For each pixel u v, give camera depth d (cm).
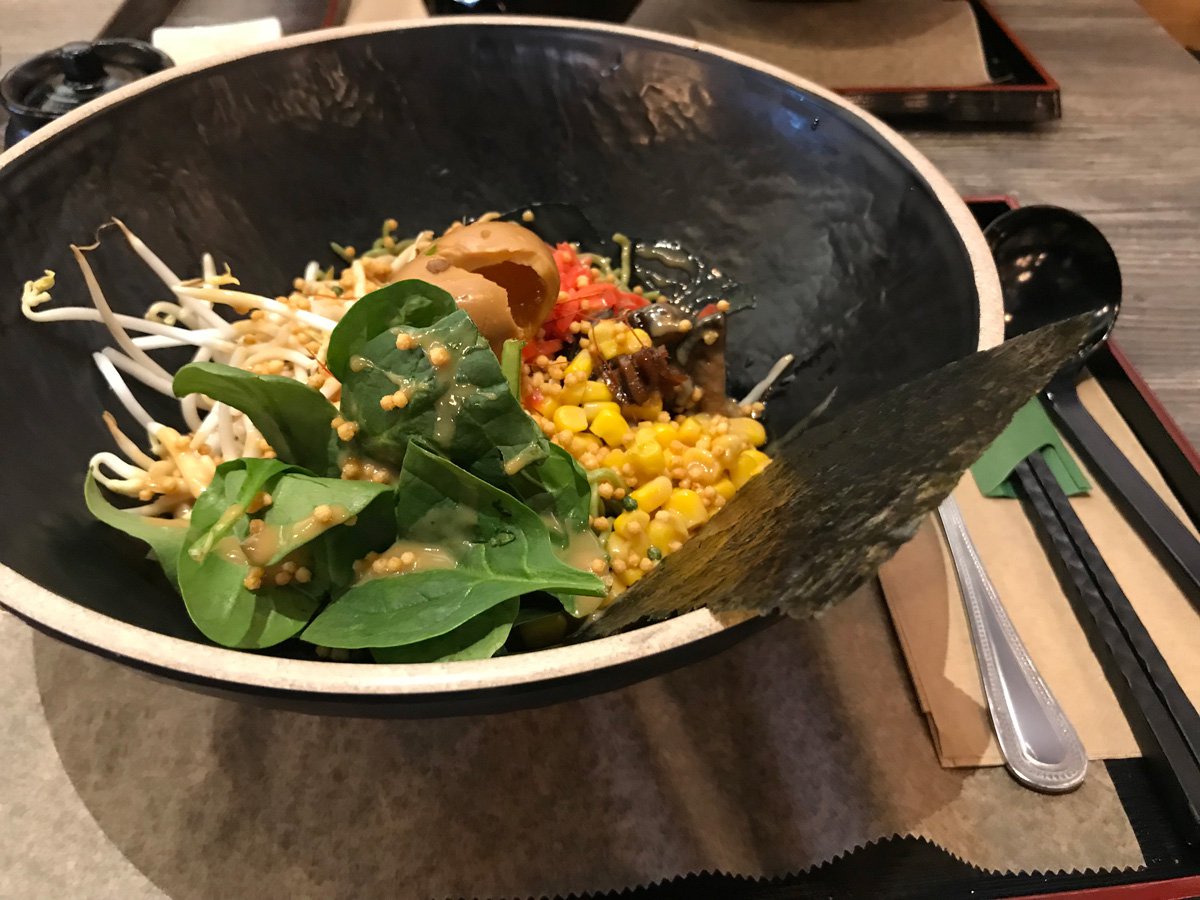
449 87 33
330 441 24
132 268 29
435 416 22
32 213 26
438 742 25
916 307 26
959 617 27
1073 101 46
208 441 28
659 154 33
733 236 33
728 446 29
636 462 28
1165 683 25
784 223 31
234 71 30
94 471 24
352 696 17
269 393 23
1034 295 34
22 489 22
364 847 23
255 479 21
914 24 47
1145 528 28
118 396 27
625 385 31
